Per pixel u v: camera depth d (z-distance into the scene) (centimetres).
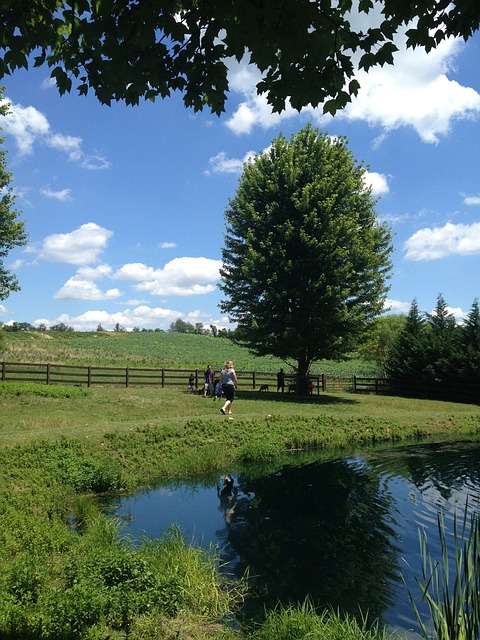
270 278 2828
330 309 2767
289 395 2920
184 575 634
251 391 2998
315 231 2811
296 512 1011
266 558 766
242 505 1067
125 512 1016
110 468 1241
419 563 743
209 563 682
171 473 1358
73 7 411
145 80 439
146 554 679
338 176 2950
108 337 8756
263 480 1299
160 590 576
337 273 2712
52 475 1125
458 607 383
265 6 370
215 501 1102
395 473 1353
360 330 2892
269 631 524
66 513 959
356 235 2828
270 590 655
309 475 1349
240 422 1858
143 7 388
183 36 411
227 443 1650
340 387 3678
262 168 2992
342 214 2884
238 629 553
